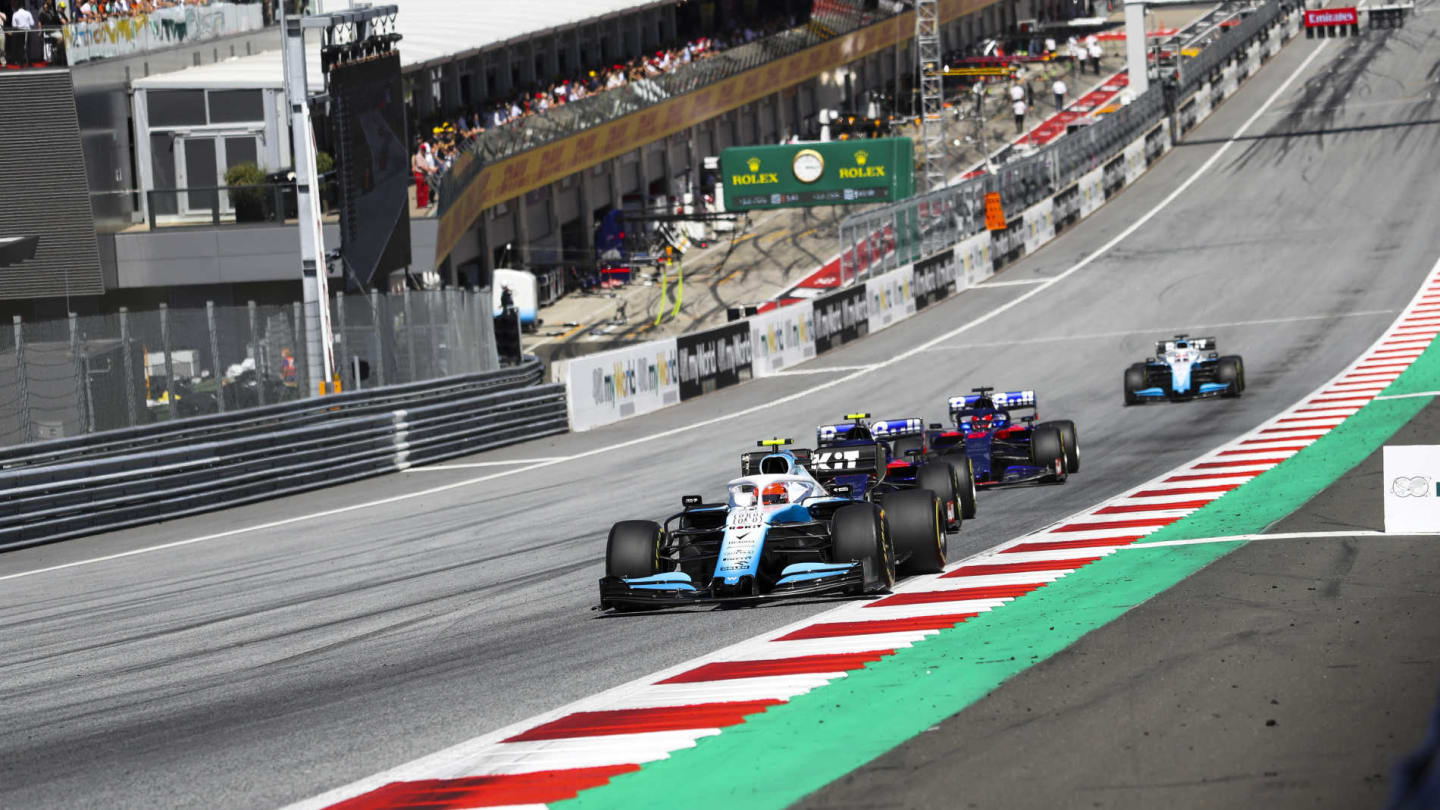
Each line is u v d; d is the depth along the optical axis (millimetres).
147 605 51094
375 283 120625
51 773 28000
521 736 27641
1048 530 49812
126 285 120875
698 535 40969
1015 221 177375
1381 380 90938
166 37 133750
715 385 122812
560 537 59875
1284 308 132375
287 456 83688
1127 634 32125
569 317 191250
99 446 76625
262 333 90188
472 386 101688
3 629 48406
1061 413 92375
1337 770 22266
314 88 130625
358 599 48312
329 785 25516
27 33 113500
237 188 121688
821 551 39906
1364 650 29297
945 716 26516
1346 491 53031
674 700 29344
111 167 122750
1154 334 127000
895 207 160875
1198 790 21828
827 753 24781
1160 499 55562
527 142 175500
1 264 115125
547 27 198750
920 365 124875
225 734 30109
